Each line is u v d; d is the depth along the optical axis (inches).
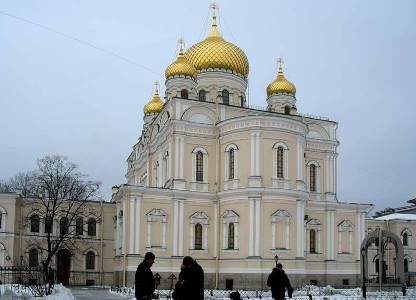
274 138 2541.8
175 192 2551.7
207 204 2615.7
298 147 2598.4
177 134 2618.1
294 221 2502.5
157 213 2524.6
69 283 3073.3
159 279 2345.0
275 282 1120.8
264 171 2507.4
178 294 774.5
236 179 2541.8
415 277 3326.8
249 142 2527.1
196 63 3034.0
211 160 2677.2
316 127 2997.0
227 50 3041.3
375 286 2246.6
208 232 2593.5
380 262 2198.6
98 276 3144.7
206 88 2997.0
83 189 3174.2
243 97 3068.4
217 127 2684.5
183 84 2896.2
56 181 3235.7
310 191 2910.9
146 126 3580.2
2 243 2913.4
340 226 2901.1
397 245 2271.2
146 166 3314.5
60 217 3122.5
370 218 3666.3
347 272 2856.8
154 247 2498.8
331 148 3002.0
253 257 2405.3
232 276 2463.1
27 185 4202.8
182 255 2524.6
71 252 3056.1
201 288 751.1
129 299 1834.4
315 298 1680.6
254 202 2452.0
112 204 3248.0
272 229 2448.3
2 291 1571.1
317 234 2842.0
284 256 2442.2
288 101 3083.2
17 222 3031.5
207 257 2566.4
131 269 2447.1
